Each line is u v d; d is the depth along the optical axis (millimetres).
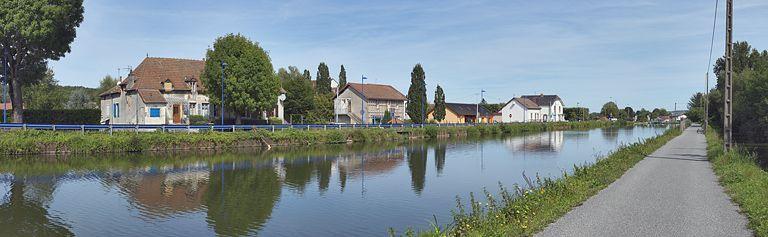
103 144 36000
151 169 27781
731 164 20766
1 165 28641
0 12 39875
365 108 75812
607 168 19828
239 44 47375
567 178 16344
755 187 14508
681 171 20625
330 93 81062
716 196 14328
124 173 26016
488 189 21516
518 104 115438
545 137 66125
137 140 37344
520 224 10391
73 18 44281
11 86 45750
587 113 142500
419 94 76250
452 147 47000
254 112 53719
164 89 50625
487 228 10203
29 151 33906
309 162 32375
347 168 29250
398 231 14367
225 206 17859
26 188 21203
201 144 40500
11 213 16609
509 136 69125
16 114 44281
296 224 15281
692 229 10312
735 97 56750
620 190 15438
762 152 35406
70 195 19750
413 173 27031
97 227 14922
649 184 16766
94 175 25125
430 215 16422
